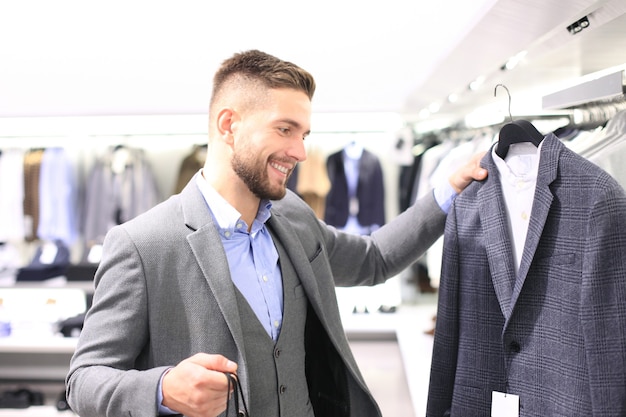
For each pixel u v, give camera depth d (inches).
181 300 43.4
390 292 141.6
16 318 133.0
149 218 45.8
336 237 59.1
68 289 134.6
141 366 45.3
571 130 64.4
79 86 116.7
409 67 119.3
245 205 47.3
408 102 107.8
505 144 48.5
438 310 50.9
